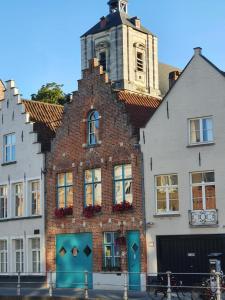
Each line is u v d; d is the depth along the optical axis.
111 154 29.28
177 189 27.00
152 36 89.44
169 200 27.20
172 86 27.53
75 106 31.34
